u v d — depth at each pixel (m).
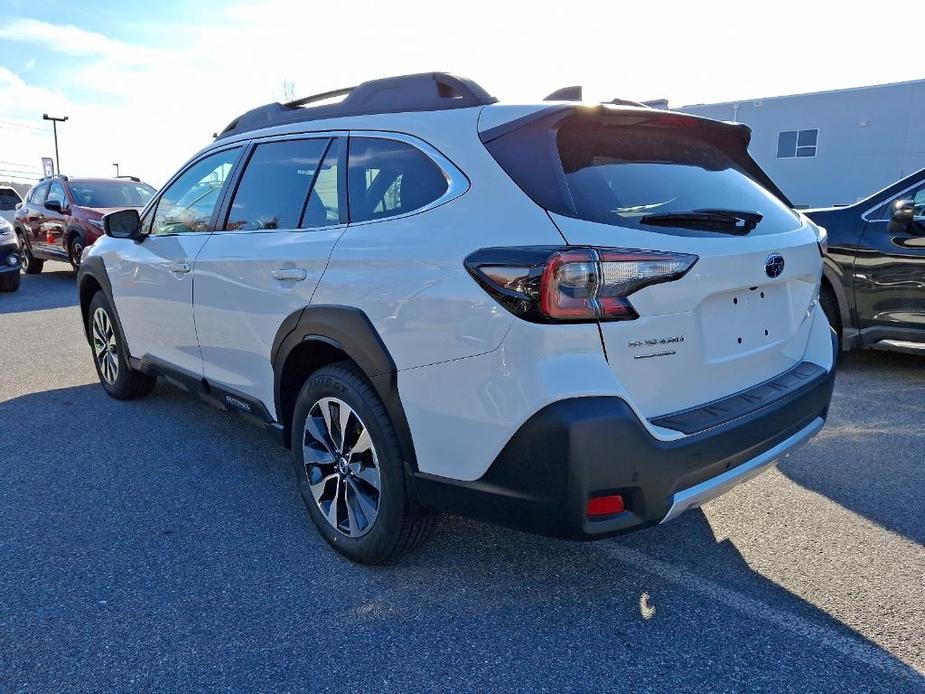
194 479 3.69
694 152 2.78
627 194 2.31
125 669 2.23
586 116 2.41
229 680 2.18
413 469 2.47
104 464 3.89
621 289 2.08
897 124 27.00
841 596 2.59
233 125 3.83
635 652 2.30
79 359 6.41
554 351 2.05
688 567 2.80
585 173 2.29
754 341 2.59
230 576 2.76
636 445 2.07
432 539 3.02
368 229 2.64
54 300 10.19
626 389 2.14
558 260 2.02
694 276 2.22
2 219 10.76
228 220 3.50
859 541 2.98
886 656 2.27
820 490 3.46
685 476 2.18
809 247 2.80
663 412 2.27
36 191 13.23
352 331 2.57
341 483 2.85
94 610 2.54
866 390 5.04
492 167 2.34
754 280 2.45
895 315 5.11
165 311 3.94
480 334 2.17
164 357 4.13
